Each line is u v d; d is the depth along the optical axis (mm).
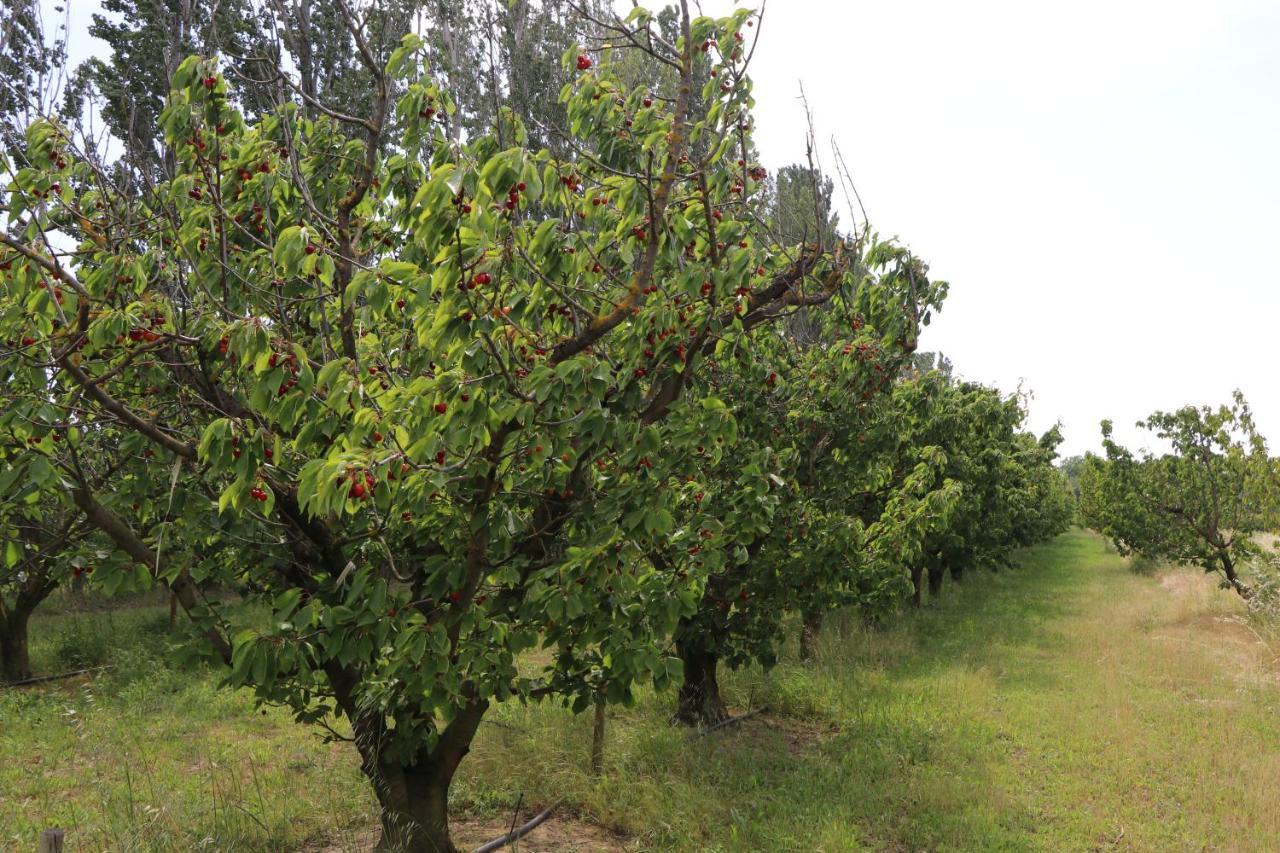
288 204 5754
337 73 9391
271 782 7855
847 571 9461
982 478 19000
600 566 4723
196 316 5137
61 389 4973
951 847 6898
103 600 19000
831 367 9422
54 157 4984
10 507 4676
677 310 5141
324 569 5449
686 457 5625
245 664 4434
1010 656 14789
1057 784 8492
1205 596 20250
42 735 9336
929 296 8516
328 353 5250
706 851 6680
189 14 5828
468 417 4086
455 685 4793
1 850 6305
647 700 10852
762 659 9508
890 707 10953
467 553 5211
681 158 5445
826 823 7285
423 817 5883
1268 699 11664
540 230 4289
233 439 4035
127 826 6258
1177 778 8695
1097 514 27031
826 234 7023
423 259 5281
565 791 7723
